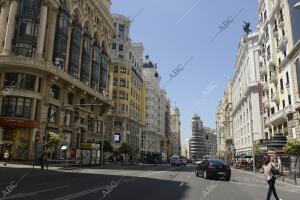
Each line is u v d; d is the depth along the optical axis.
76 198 10.77
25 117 40.34
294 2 41.31
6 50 42.06
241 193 14.58
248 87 67.38
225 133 123.38
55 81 45.00
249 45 70.00
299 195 15.50
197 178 23.86
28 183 16.38
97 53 62.50
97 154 46.81
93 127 59.28
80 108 52.06
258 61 67.88
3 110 40.06
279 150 38.31
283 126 44.97
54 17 46.88
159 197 11.83
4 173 22.42
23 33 42.91
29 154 39.88
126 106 80.31
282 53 45.31
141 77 99.12
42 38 43.97
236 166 65.12
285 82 43.38
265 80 56.50
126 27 84.06
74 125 50.56
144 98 103.06
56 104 45.53
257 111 65.25
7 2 44.38
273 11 47.97
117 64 80.50
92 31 60.12
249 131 68.94
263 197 13.33
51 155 42.03
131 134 85.06
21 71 40.75
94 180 19.14
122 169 37.41
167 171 34.16
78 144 52.62
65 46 48.84
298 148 28.91
